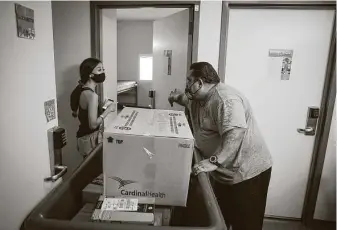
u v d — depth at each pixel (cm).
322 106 219
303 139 227
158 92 297
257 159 180
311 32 209
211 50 215
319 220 238
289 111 223
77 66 235
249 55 216
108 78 259
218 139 169
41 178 107
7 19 85
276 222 241
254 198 187
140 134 82
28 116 97
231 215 191
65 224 69
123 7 224
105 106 244
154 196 87
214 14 210
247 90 222
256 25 211
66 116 245
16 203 91
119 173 85
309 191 235
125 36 493
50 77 113
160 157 83
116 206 81
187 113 212
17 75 90
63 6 226
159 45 289
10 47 86
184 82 234
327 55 211
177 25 248
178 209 93
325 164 228
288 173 235
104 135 81
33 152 101
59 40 233
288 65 215
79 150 244
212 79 164
